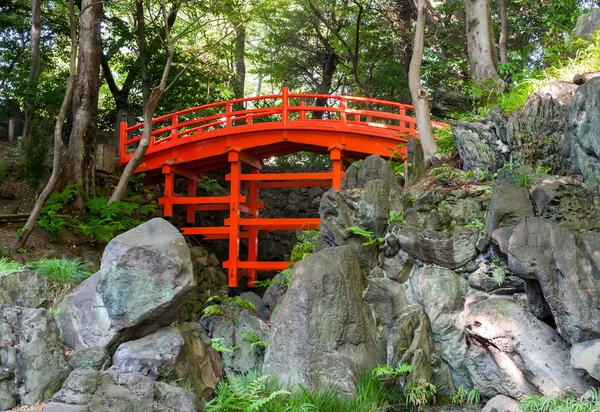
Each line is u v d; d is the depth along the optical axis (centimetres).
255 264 1673
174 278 636
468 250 700
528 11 2011
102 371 547
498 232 619
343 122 1659
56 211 1616
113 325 643
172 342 634
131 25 2612
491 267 680
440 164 973
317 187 2177
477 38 1246
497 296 669
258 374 703
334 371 654
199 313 1520
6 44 2236
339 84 2755
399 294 735
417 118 1057
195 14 2053
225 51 2359
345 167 1872
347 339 679
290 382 657
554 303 572
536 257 580
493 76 1219
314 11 2414
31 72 1823
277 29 2628
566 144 814
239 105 2508
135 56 2427
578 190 671
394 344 672
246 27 2636
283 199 2206
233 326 762
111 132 2397
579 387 576
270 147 1761
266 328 757
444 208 786
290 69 2658
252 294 1034
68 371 588
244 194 2228
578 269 570
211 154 1748
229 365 748
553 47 1034
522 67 1246
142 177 1789
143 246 643
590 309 556
